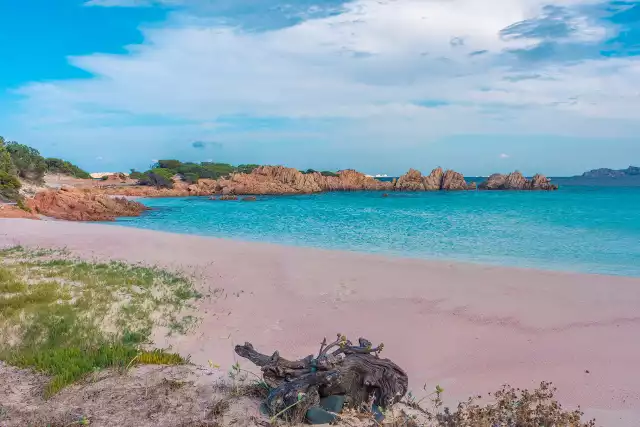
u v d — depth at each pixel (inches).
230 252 826.2
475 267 670.5
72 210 1889.8
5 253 769.6
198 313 443.2
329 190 4537.4
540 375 302.0
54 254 778.2
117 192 3747.5
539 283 565.6
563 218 1567.4
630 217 1558.8
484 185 4527.6
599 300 485.4
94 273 605.9
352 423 222.2
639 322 411.2
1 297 457.4
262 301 490.3
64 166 4746.6
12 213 1644.9
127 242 951.0
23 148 3592.5
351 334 384.8
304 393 226.5
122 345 325.4
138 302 466.9
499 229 1256.8
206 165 6427.2
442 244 981.8
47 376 269.6
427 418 231.8
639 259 771.4
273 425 218.4
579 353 339.6
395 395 240.7
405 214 1920.5
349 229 1336.1
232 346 352.5
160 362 298.7
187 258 763.4
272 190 4062.5
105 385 258.1
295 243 1029.2
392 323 413.7
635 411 250.8
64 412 225.1
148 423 217.0
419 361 327.0
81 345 327.6
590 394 273.7
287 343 362.0
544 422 208.4
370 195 3880.4
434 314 441.1
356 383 242.4
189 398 244.7
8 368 281.3
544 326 402.6
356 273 632.4
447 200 3009.4
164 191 3932.1
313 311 451.2
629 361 323.3
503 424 211.0
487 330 394.0
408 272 636.7
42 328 366.9
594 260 767.1
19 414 222.1
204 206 2667.3
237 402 243.1
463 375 302.2
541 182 4301.2
